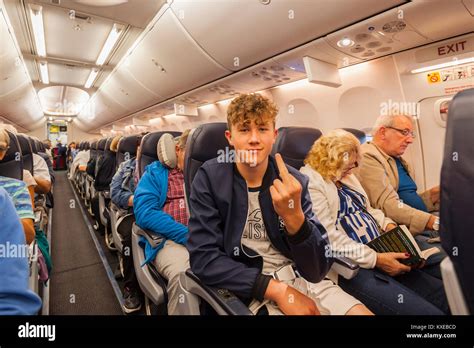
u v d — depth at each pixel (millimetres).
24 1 2977
